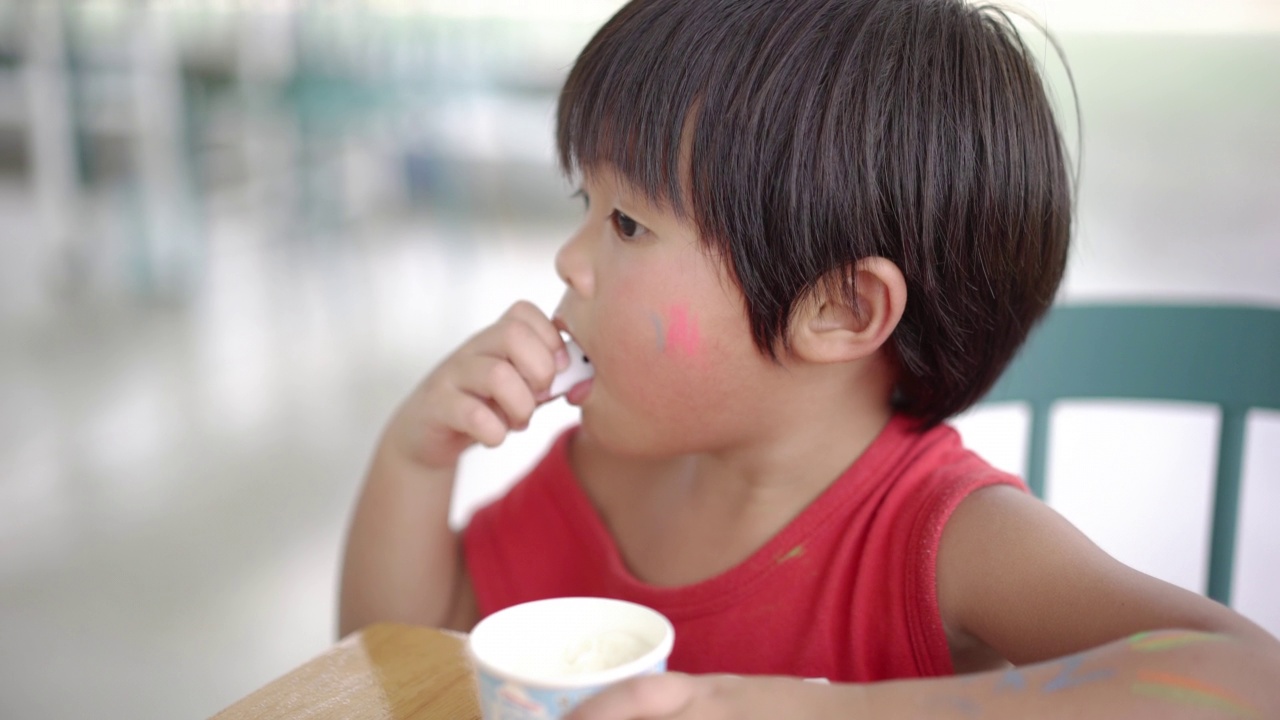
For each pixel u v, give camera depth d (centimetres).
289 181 468
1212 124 643
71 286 405
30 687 177
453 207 498
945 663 72
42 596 205
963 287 74
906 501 77
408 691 64
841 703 52
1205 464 262
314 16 415
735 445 80
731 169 69
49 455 265
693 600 81
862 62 69
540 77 450
